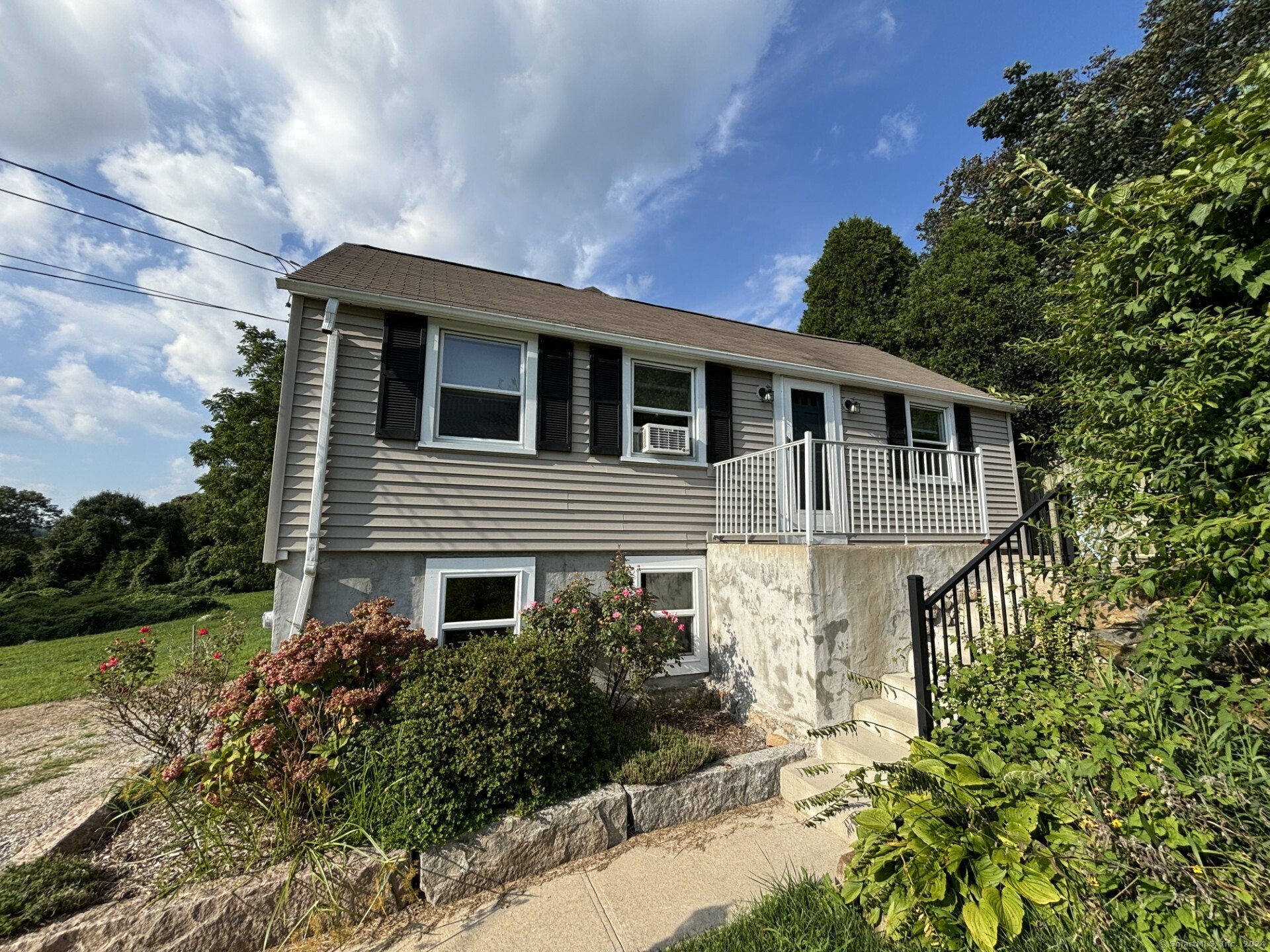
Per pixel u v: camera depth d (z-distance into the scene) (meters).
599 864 3.29
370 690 3.52
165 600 18.12
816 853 3.33
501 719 3.44
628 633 4.82
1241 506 2.33
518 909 2.88
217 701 3.66
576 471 5.91
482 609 5.36
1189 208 2.50
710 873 3.14
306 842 2.86
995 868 2.18
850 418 7.89
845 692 4.61
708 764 4.11
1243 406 2.26
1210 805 2.04
